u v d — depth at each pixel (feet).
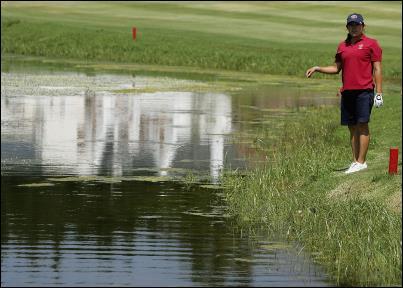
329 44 353.92
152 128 168.25
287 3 507.30
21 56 350.43
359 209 90.17
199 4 501.15
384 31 393.50
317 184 106.11
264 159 134.00
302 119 181.88
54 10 466.70
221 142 151.33
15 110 190.80
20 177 117.91
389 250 77.97
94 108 197.06
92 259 78.64
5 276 73.15
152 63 333.62
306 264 78.02
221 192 109.70
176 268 76.28
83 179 117.08
